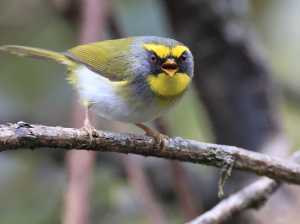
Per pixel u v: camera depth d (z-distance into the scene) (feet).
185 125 41.09
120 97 24.76
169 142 20.94
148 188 31.55
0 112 40.34
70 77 28.76
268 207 32.09
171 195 38.29
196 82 39.42
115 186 33.86
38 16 41.52
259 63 37.65
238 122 38.65
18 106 41.32
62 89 42.16
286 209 31.76
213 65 37.91
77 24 37.81
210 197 38.52
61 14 37.70
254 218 31.27
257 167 22.72
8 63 40.88
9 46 29.35
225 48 37.19
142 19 39.11
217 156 21.74
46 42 42.32
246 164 22.50
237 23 36.81
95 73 26.02
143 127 26.96
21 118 40.60
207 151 21.63
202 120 41.09
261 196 24.90
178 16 37.29
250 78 37.78
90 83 25.88
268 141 37.63
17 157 36.27
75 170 24.00
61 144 17.57
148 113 25.52
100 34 31.50
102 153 35.91
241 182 36.78
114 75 25.29
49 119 41.37
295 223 30.22
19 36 41.37
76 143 18.12
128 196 34.65
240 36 36.63
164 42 25.14
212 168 40.34
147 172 38.09
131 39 27.25
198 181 39.50
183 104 41.27
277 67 51.42
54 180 33.88
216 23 36.35
